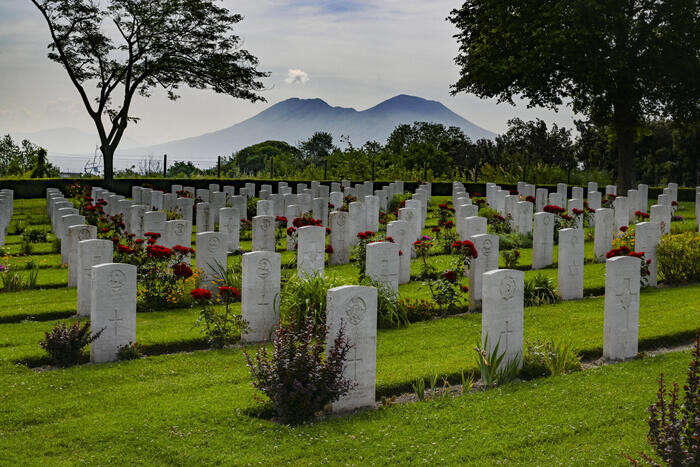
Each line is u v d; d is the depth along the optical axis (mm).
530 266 20859
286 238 25297
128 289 11969
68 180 43812
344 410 9727
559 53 36688
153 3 42188
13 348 12172
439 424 8977
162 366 11492
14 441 8383
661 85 37688
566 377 10812
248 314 13227
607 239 21891
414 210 22484
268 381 9102
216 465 7816
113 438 8477
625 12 37312
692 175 66812
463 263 15883
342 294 9617
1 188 42125
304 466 7770
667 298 16578
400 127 85750
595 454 7957
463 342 12977
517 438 8453
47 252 23438
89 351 12242
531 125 58562
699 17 36500
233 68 44938
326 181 46969
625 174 41625
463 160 61844
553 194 30594
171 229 18812
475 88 44219
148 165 53875
